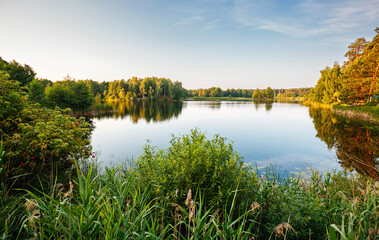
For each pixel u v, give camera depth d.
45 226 2.46
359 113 27.97
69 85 39.91
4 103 5.86
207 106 63.09
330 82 53.12
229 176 3.40
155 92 112.81
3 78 6.34
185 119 28.47
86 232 2.06
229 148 3.98
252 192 3.52
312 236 3.08
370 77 31.17
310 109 48.56
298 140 14.88
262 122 25.19
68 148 5.74
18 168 4.36
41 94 27.16
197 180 3.38
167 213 3.09
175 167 3.51
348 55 54.38
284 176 7.05
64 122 6.49
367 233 2.48
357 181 5.18
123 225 2.48
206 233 2.36
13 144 4.82
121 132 18.25
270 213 3.29
